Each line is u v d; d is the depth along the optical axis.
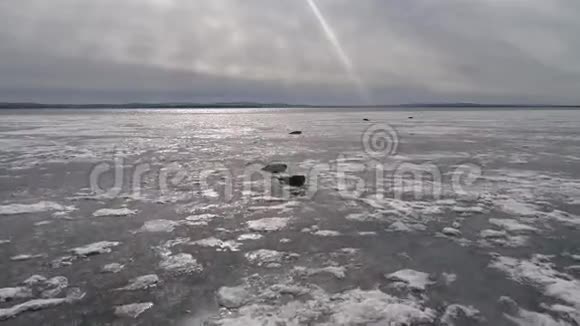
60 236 4.00
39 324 2.43
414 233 4.14
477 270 3.21
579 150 11.21
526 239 3.94
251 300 2.72
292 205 5.25
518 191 6.03
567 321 2.46
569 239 3.93
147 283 2.97
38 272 3.16
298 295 2.79
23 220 4.54
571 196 5.69
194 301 2.71
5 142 13.43
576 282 2.99
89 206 5.17
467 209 5.04
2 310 2.58
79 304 2.67
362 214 4.83
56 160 9.18
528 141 13.85
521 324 2.44
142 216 4.73
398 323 2.44
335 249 3.68
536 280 3.03
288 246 3.75
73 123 28.27
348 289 2.88
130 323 2.44
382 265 3.31
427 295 2.79
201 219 4.61
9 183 6.60
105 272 3.16
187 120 35.31
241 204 5.29
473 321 2.46
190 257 3.48
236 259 3.44
